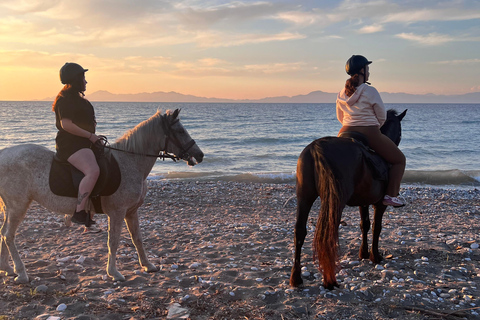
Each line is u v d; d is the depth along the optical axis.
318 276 5.07
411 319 3.88
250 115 110.69
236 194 13.56
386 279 4.95
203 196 13.02
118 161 4.69
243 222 9.10
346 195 4.19
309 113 132.25
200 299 4.29
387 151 4.73
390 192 4.82
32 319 3.81
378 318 3.87
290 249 6.55
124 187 4.66
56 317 3.79
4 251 4.96
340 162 4.19
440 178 19.73
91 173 4.31
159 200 12.18
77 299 4.24
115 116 88.88
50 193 4.44
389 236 7.42
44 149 4.66
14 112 102.38
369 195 4.63
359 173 4.39
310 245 6.83
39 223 8.44
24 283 4.70
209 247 6.65
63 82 4.47
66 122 4.29
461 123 75.56
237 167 24.86
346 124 4.94
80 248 6.47
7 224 4.67
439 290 4.58
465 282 4.85
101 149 4.53
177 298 4.32
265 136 47.34
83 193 4.29
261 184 16.39
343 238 7.26
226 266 5.56
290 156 29.41
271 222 9.14
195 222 8.98
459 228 8.24
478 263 5.66
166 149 5.04
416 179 19.61
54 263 5.58
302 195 4.40
